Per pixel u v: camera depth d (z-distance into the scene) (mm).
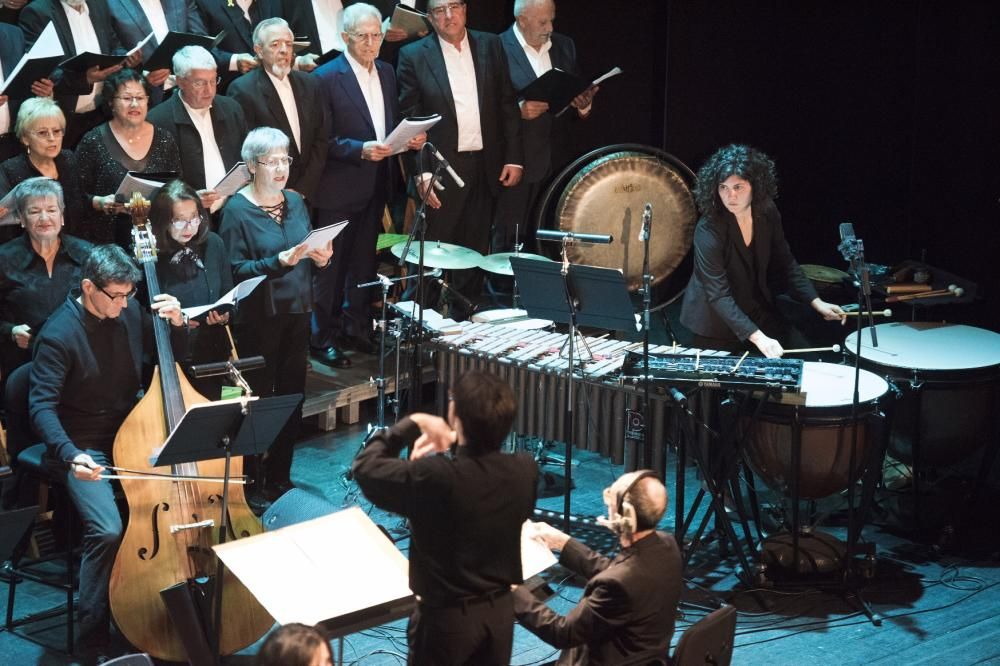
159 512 16469
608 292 18344
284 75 23969
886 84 33125
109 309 17453
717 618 13109
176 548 16359
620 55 32969
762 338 20594
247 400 15133
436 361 21484
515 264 18953
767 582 19250
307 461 23484
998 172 31281
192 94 22219
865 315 25188
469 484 12562
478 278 28203
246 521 16875
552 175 33031
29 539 18484
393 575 14562
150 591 16234
